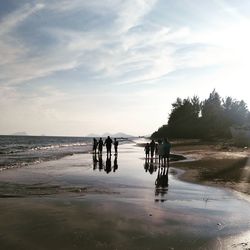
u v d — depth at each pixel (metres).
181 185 17.56
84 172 22.83
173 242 8.16
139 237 8.41
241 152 42.78
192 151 47.47
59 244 7.74
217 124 99.94
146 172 23.38
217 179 19.77
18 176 19.92
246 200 13.92
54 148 69.62
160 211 11.26
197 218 10.55
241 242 8.34
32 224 9.16
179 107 130.62
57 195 13.70
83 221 9.60
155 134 149.12
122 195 14.15
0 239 7.90
